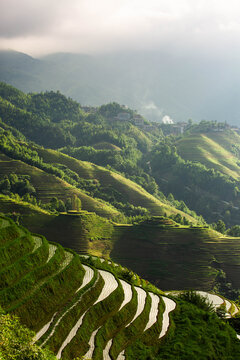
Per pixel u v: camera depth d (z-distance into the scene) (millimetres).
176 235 164500
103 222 170125
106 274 59875
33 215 165375
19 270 43000
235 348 49812
